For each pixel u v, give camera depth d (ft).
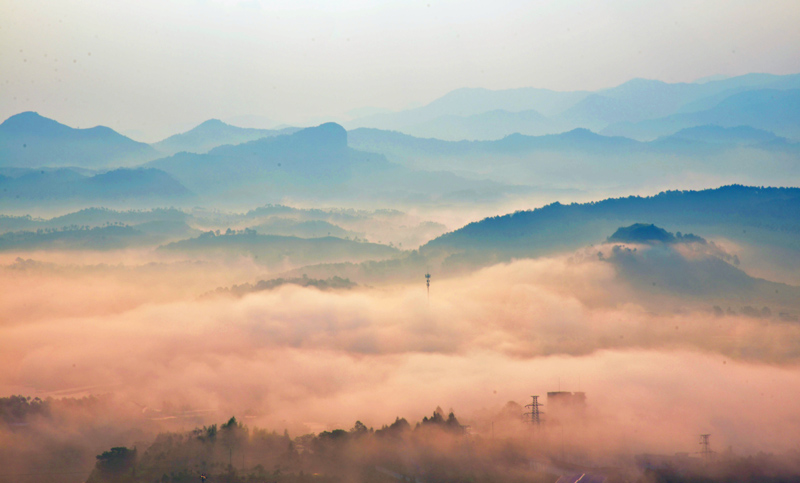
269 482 648.38
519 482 636.89
